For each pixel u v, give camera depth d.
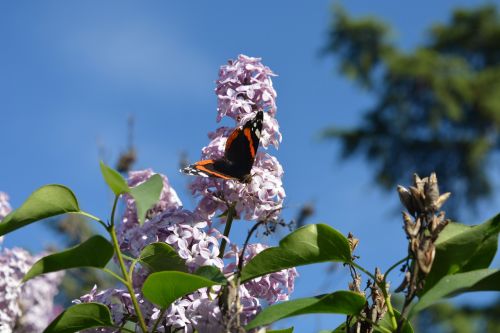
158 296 1.04
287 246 1.04
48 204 1.04
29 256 1.37
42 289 1.43
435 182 1.01
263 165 1.14
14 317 1.36
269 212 1.11
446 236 1.02
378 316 1.04
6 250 1.37
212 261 1.09
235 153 1.12
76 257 1.03
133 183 1.17
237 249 1.11
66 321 1.05
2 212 1.35
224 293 1.01
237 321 1.01
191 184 1.13
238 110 1.15
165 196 1.14
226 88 1.15
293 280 1.11
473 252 1.02
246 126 1.12
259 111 1.13
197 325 1.08
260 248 1.11
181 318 1.07
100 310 1.06
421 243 1.00
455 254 1.02
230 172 1.12
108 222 1.04
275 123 1.15
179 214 1.11
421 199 1.01
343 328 1.07
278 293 1.11
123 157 1.51
